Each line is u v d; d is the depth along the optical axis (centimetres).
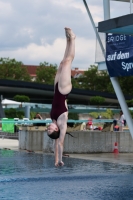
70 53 1531
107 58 3059
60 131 1486
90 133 3447
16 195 1588
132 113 8188
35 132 3631
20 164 2589
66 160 2866
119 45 2964
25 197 1548
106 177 2058
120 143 3541
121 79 16912
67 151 3397
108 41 3047
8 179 1964
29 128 4231
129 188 1756
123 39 2931
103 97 12762
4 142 4631
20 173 2188
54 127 1479
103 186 1802
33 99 13575
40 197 1552
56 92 1498
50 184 1841
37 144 3634
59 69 1526
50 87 12250
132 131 3030
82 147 3425
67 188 1745
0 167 2439
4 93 12719
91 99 12369
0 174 2142
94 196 1580
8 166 2486
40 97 13425
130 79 16788
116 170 2341
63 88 1486
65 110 1483
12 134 5297
